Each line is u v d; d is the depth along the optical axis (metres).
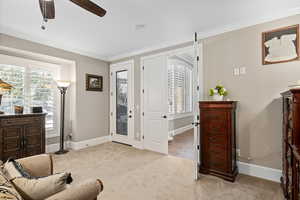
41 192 0.97
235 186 2.21
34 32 3.00
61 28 2.83
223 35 2.80
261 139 2.46
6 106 3.06
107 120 4.76
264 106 2.43
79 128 4.04
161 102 3.68
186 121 6.25
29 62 3.41
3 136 2.56
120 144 4.41
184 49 3.30
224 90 2.68
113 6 2.16
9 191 0.79
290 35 2.23
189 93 6.43
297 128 1.52
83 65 4.16
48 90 3.73
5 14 2.36
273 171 2.35
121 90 4.52
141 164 3.01
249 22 2.54
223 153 2.42
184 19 2.54
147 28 2.86
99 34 3.10
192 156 3.45
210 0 2.05
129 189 2.15
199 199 1.92
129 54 4.24
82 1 1.42
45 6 1.57
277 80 2.33
